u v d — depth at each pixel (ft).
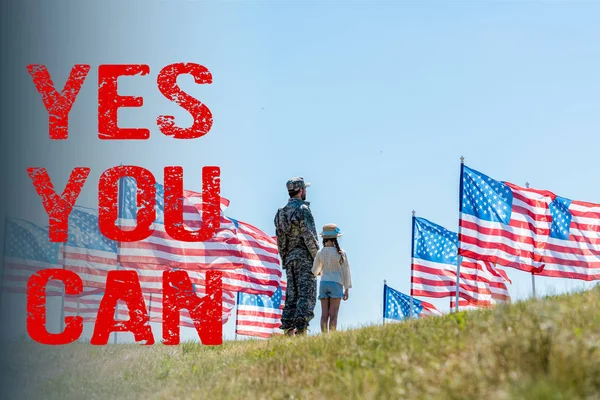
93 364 41.75
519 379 19.95
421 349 27.22
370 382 24.07
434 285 107.24
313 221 51.16
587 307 28.71
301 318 50.39
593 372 19.52
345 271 51.24
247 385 29.86
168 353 48.88
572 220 102.22
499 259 94.63
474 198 93.09
